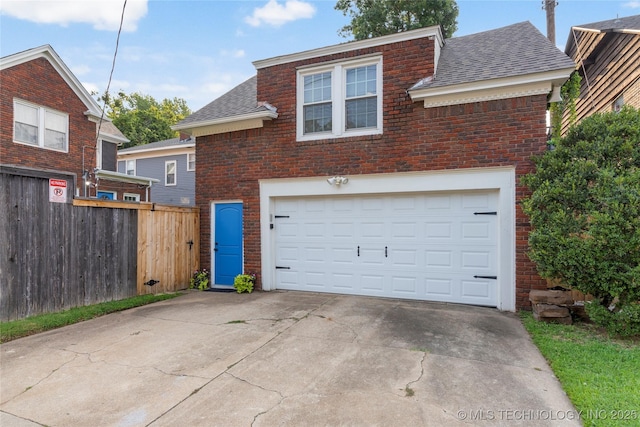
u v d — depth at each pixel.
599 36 8.73
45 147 12.09
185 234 7.95
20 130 11.38
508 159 5.76
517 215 5.70
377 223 6.81
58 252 5.60
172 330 4.82
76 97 13.23
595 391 2.93
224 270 8.03
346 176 6.88
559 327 4.70
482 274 6.04
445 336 4.47
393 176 6.55
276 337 4.47
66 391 3.13
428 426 2.52
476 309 5.81
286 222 7.57
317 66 7.15
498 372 3.40
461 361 3.67
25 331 4.65
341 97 6.99
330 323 5.05
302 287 7.42
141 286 6.94
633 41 7.65
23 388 3.20
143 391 3.11
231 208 8.00
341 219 7.10
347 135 6.90
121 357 3.89
